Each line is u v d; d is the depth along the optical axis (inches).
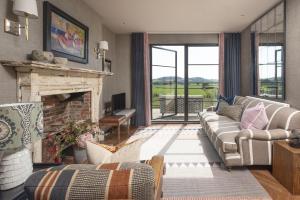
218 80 278.4
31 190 36.6
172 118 295.1
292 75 151.3
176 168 136.6
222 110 210.7
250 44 234.5
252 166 136.8
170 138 209.8
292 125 125.4
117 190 35.8
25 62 86.3
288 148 108.9
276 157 119.3
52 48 121.9
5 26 87.7
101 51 204.7
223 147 126.7
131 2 171.3
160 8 185.3
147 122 278.4
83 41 164.1
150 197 36.9
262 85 200.8
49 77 109.6
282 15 162.9
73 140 107.4
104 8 184.4
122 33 278.1
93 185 36.0
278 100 170.4
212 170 133.2
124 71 283.4
